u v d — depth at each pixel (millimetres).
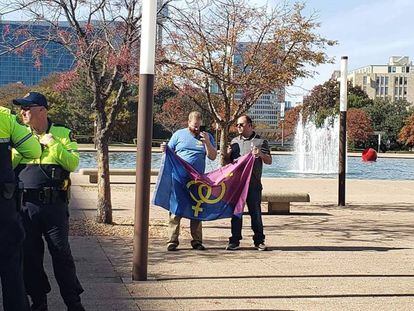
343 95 16609
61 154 5637
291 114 78938
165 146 9609
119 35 11031
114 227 11609
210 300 6684
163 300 6641
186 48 14945
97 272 8016
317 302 6723
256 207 9820
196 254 9375
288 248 10078
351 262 8969
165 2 11781
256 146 9742
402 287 7480
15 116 5148
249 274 8016
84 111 58250
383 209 16359
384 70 183750
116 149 54750
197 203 9648
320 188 22703
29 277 5746
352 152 74000
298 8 16797
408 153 83375
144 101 7258
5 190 4805
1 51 11023
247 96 14766
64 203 5750
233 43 14719
